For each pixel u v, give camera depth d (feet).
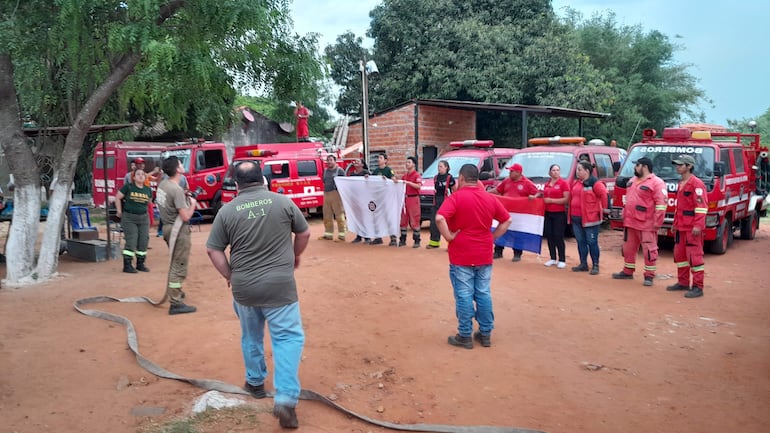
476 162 49.16
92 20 28.17
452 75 86.58
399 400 15.60
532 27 90.02
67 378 16.87
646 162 29.22
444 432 13.67
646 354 19.15
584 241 31.94
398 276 30.30
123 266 33.88
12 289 27.86
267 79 35.17
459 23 90.48
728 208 38.22
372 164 78.07
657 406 15.26
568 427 14.08
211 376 16.99
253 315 14.29
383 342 20.22
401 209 38.78
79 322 22.39
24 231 29.40
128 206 31.60
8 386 16.24
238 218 13.66
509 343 20.21
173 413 14.55
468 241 19.27
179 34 29.27
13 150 29.04
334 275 30.48
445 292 27.14
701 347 19.86
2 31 25.91
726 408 15.15
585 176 31.27
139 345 19.69
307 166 57.82
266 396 15.47
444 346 19.86
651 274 29.01
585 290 27.91
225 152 59.47
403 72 93.09
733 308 24.88
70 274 31.32
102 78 34.04
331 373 17.37
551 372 17.56
